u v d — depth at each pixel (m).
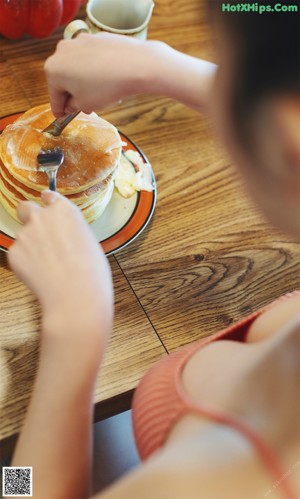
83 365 0.62
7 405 0.73
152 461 0.55
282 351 0.58
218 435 0.54
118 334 0.79
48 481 0.61
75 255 0.65
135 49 0.77
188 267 0.85
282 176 0.44
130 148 0.91
